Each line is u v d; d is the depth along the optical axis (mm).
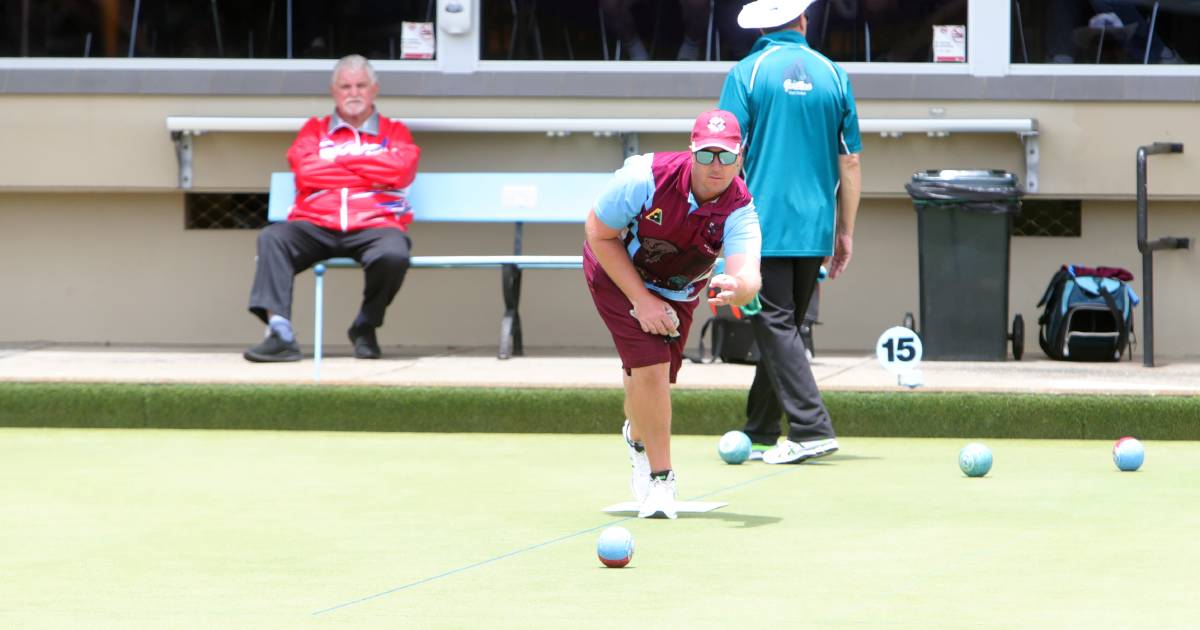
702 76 27109
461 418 21406
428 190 26891
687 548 12797
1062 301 25734
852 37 27438
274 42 28094
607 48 27641
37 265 29141
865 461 18469
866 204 28297
